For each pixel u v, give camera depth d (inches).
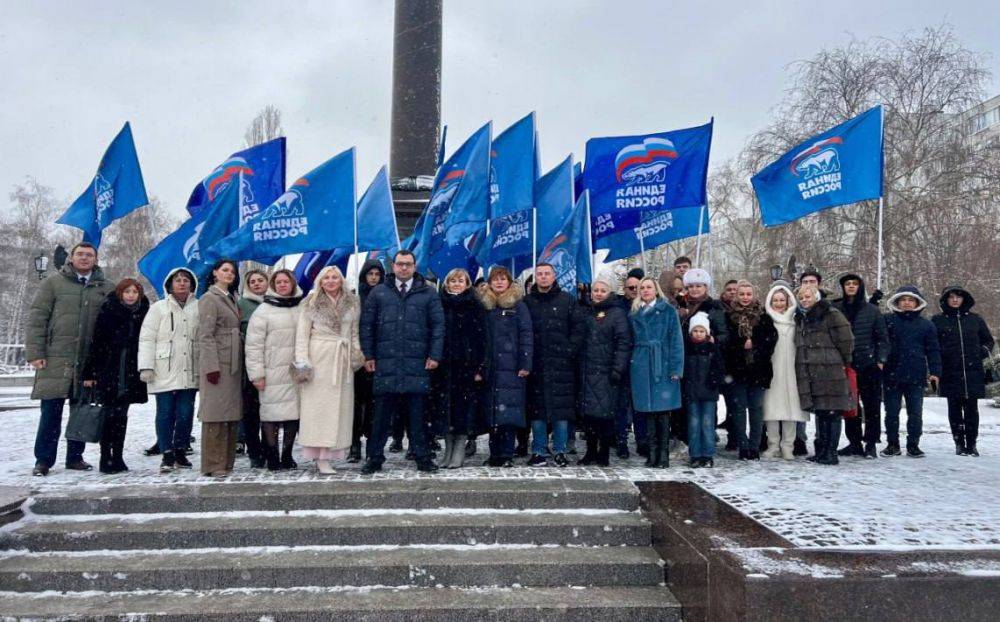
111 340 255.3
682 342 266.1
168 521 199.2
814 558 147.4
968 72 924.6
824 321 281.9
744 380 285.4
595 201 353.1
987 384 749.3
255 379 248.1
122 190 332.8
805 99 959.6
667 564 178.7
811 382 280.8
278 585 175.8
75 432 248.2
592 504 212.8
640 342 270.4
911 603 133.7
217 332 249.3
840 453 313.6
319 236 311.1
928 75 933.2
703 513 187.0
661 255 1382.9
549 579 178.5
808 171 356.5
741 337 284.7
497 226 369.7
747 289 289.3
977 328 327.3
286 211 311.9
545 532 194.5
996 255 909.2
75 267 263.6
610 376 265.6
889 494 213.6
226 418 245.6
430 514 205.8
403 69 486.6
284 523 196.1
